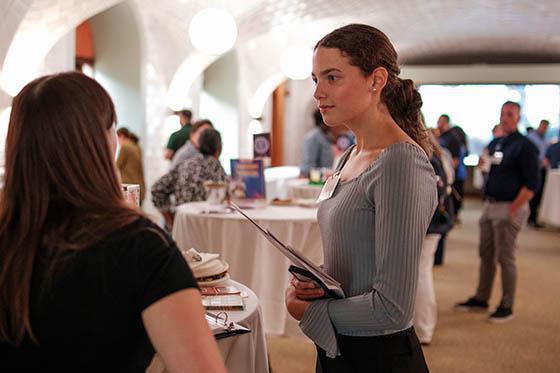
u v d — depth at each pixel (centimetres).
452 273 549
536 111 1256
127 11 646
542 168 873
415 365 130
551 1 855
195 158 406
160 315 83
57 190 88
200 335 85
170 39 711
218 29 550
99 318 83
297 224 329
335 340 127
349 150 153
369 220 125
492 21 1024
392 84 133
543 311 432
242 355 166
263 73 1021
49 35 445
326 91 129
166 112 741
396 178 118
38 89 90
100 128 91
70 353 84
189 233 337
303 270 130
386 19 982
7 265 85
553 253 664
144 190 579
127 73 671
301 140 1336
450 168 346
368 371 128
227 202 364
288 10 797
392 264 117
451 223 351
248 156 1041
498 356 342
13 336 84
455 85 1287
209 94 985
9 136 91
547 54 1341
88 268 83
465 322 402
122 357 86
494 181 392
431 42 1212
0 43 397
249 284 332
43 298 83
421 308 351
